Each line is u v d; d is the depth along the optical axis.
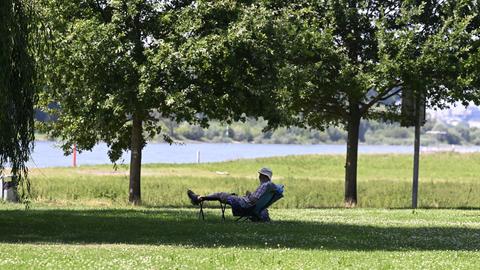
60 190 56.84
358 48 52.62
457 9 49.16
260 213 34.78
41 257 22.09
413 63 47.88
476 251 25.30
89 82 44.09
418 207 53.81
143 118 49.81
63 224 32.50
